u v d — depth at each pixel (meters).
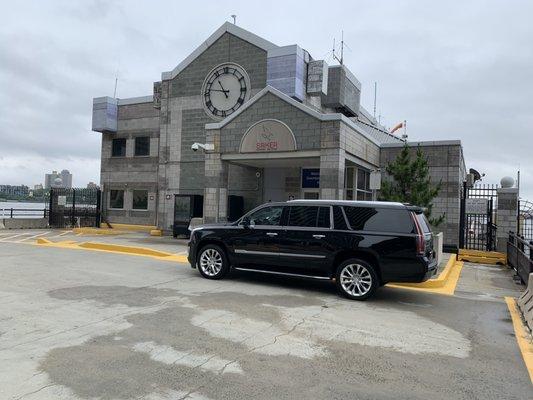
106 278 10.03
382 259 8.63
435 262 9.48
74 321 6.48
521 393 4.57
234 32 23.12
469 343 6.26
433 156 18.98
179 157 24.84
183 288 9.16
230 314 7.14
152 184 28.47
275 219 9.84
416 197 13.46
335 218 9.22
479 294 10.19
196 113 24.36
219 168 18.17
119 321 6.54
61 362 4.89
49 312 6.93
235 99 23.05
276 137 16.83
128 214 29.39
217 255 10.31
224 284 9.77
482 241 18.16
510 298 9.81
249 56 22.67
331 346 5.81
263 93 17.16
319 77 21.59
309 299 8.60
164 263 12.72
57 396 4.06
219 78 23.55
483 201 17.56
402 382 4.74
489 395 4.49
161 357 5.14
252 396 4.23
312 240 9.24
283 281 10.43
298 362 5.18
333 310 7.82
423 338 6.39
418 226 8.56
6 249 15.30
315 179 20.53
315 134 16.11
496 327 7.22
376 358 5.45
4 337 5.68
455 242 18.48
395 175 14.08
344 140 16.11
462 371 5.13
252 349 5.54
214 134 18.20
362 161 18.14
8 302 7.50
